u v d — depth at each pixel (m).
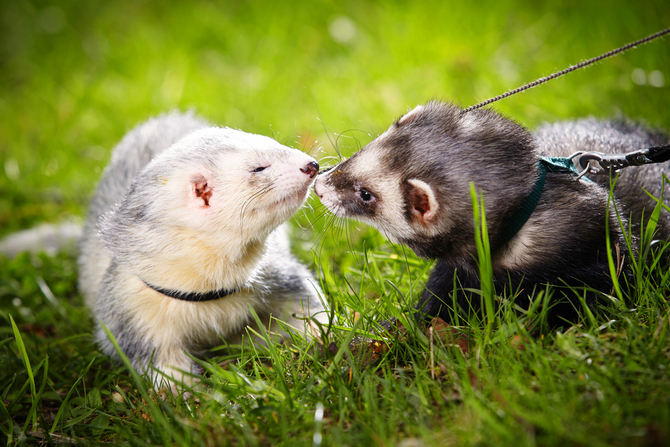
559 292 2.71
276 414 2.46
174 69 7.55
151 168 3.13
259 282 3.36
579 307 2.67
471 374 2.37
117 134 6.46
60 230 5.04
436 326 2.84
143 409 2.70
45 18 9.59
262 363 3.01
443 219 2.71
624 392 2.13
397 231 2.89
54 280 4.54
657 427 1.90
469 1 7.39
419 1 7.75
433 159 2.72
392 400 2.38
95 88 7.23
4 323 4.00
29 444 2.77
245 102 6.50
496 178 2.64
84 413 2.87
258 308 3.41
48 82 7.80
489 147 2.71
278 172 3.00
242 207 2.97
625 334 2.43
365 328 2.86
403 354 2.74
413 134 2.83
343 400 2.47
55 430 2.79
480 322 2.76
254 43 7.84
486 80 5.93
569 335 2.44
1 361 3.29
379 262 3.81
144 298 3.19
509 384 2.26
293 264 3.72
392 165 2.81
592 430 1.98
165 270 3.05
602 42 6.01
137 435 2.63
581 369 2.26
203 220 2.95
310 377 2.62
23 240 4.97
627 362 2.23
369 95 6.09
